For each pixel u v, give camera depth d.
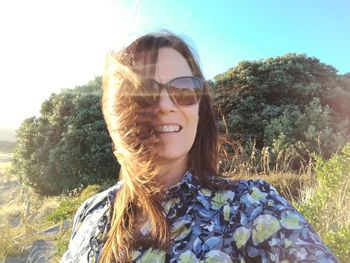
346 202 1.46
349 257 1.04
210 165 0.57
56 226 3.45
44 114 8.02
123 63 0.56
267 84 5.86
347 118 5.52
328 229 1.31
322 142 4.79
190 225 0.49
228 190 0.50
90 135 7.05
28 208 3.69
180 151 0.54
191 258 0.47
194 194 0.50
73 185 7.11
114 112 0.56
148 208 0.52
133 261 0.51
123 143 0.55
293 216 0.46
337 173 1.57
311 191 1.94
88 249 0.60
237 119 5.59
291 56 6.32
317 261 0.43
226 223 0.48
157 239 0.50
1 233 2.89
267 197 0.48
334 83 6.34
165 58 0.55
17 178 8.16
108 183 6.45
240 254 0.46
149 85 0.54
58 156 7.24
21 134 8.10
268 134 5.18
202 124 0.59
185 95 0.54
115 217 0.58
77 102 7.48
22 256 2.65
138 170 0.54
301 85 5.87
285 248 0.45
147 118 0.54
